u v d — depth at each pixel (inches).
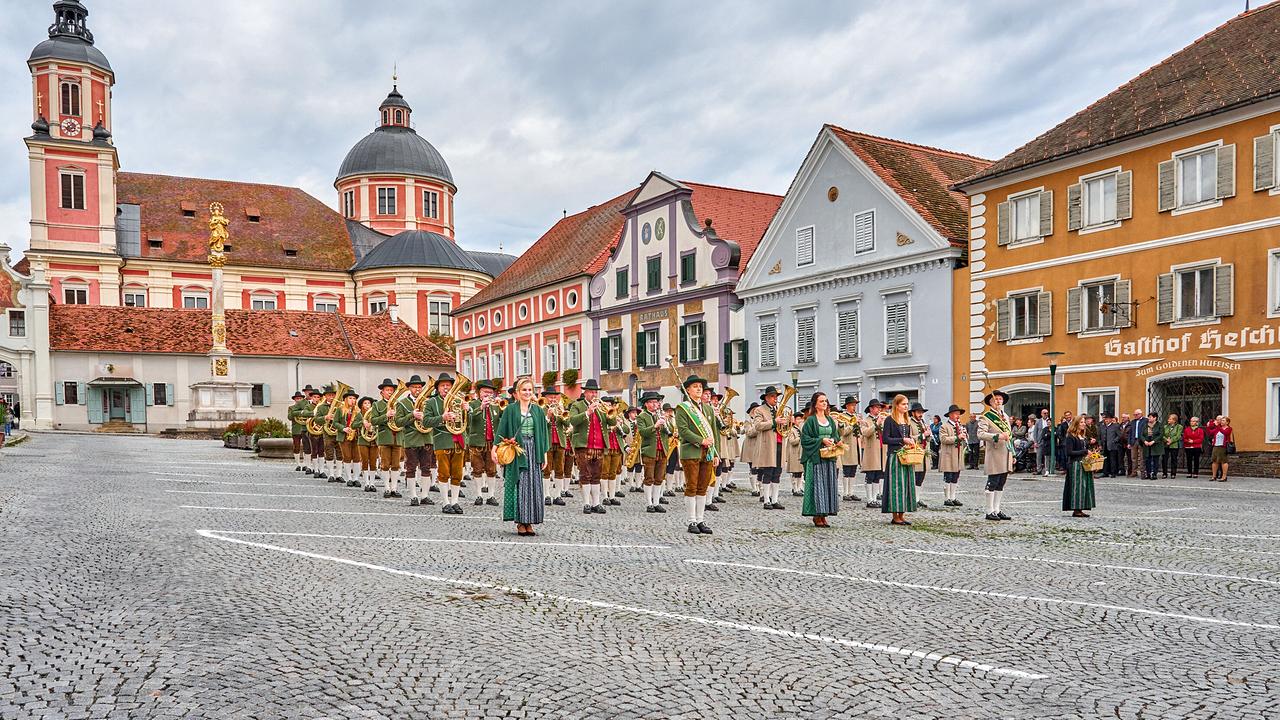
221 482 868.0
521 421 525.7
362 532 530.0
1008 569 428.1
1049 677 262.1
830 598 361.4
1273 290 972.6
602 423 741.3
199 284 3024.1
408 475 706.8
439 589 367.9
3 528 509.4
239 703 230.5
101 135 2834.6
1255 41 1080.8
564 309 2042.3
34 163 2743.6
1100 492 830.5
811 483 585.9
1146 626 319.9
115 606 327.3
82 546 453.1
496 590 368.2
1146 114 1101.1
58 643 280.1
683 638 299.4
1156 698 244.2
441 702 235.3
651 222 1791.3
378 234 3417.8
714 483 714.8
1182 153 1051.9
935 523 607.8
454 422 638.5
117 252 2861.7
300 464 1097.4
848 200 1425.9
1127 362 1101.7
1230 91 1015.6
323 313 2731.3
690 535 543.2
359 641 288.4
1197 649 291.3
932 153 1540.4
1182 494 810.2
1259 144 981.2
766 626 315.9
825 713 231.6
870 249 1390.3
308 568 407.2
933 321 1307.8
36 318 2300.7
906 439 597.9
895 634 306.8
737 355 1605.6
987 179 1246.9
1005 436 622.8
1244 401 994.1
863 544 507.8
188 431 2156.7
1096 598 364.5
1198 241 1035.9
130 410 2413.9
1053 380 1074.7
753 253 1585.9
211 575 385.7
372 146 3472.0
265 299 3093.0
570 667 265.9
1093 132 1150.3
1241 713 233.3
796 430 816.3
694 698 241.4
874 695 245.4
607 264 1916.8
